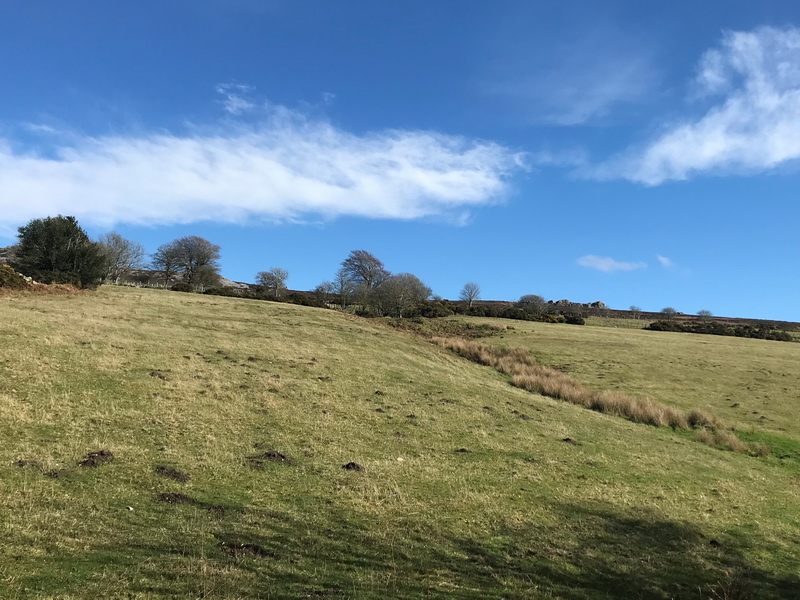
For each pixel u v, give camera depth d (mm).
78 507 9109
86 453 11984
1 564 6777
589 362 43781
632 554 10242
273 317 43875
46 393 16109
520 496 12992
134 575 7016
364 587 7574
